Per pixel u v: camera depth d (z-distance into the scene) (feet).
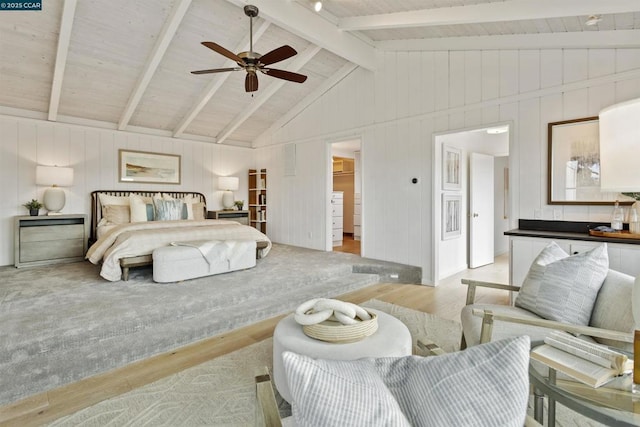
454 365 2.37
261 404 3.13
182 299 10.44
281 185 22.76
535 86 11.74
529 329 5.96
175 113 19.45
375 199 16.93
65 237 16.42
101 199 18.22
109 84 15.80
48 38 12.54
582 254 6.29
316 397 2.07
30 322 8.57
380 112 16.62
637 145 3.98
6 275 13.57
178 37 13.74
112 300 10.29
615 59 10.14
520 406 2.16
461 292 13.65
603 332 4.63
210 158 23.41
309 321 6.01
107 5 11.62
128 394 6.66
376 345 5.76
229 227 15.78
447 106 14.16
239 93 18.66
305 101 20.47
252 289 11.60
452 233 16.47
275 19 12.03
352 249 22.53
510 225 12.30
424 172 15.05
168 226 15.85
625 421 3.19
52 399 6.57
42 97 15.85
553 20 10.18
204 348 8.73
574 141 10.84
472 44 13.12
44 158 17.17
